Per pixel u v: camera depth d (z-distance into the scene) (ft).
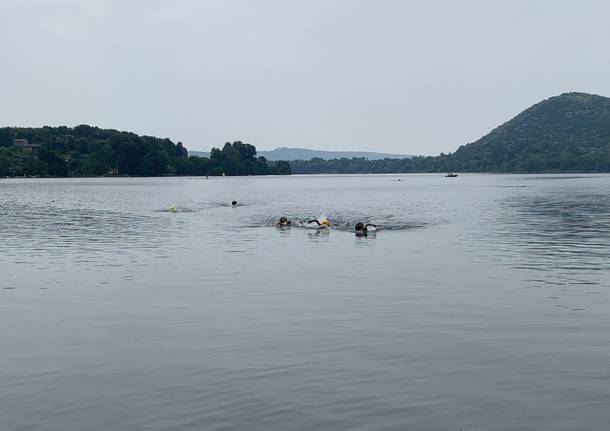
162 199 319.27
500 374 47.11
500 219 183.83
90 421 39.55
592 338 56.18
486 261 100.89
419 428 38.29
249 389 44.39
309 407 41.29
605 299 71.87
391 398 42.68
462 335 57.31
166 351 53.16
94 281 84.48
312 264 98.68
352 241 130.62
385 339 56.08
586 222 170.40
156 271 92.38
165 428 38.40
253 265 97.86
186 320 63.31
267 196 360.28
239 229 158.10
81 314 66.23
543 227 157.48
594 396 42.83
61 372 48.32
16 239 135.03
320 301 71.41
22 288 79.97
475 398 42.65
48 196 345.31
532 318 63.36
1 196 343.46
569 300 71.46
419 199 316.19
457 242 127.34
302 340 55.93
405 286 79.97
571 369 48.08
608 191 380.58
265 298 73.15
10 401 42.83
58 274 90.17
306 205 268.82
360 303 70.28
